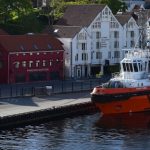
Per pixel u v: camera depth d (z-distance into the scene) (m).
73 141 100.81
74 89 144.75
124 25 192.25
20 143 99.62
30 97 133.62
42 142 100.19
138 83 124.75
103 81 159.50
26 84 155.50
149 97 124.81
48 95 136.62
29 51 162.12
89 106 126.31
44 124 113.75
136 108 123.88
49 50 166.50
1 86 150.38
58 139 101.88
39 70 164.50
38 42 166.38
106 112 122.38
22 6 193.38
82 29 177.50
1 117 109.94
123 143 100.00
